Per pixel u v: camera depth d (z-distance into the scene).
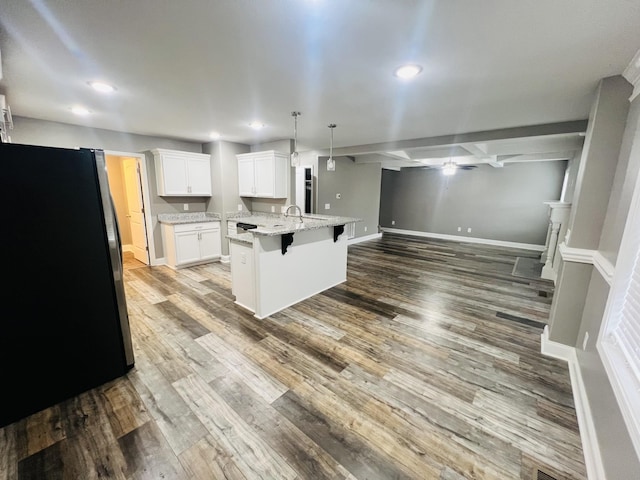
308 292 3.70
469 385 2.07
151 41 1.68
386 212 9.91
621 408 1.16
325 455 1.51
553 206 4.73
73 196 1.84
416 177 9.12
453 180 8.45
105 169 1.97
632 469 1.05
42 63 1.97
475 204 8.15
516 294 3.91
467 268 5.25
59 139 3.77
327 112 3.13
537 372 2.22
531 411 1.83
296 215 4.89
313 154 6.21
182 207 5.24
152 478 1.38
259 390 1.98
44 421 1.71
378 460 1.48
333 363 2.30
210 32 1.58
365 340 2.66
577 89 2.31
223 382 2.06
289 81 2.27
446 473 1.42
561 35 1.56
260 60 1.91
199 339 2.63
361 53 1.80
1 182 1.60
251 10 1.37
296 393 1.96
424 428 1.69
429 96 2.57
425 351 2.49
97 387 2.01
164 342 2.58
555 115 3.08
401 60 1.89
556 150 4.64
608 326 1.54
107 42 1.69
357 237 7.73
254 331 2.79
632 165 1.65
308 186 6.41
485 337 2.74
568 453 1.54
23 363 1.72
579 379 1.98
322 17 1.43
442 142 4.40
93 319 1.97
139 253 5.29
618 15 1.36
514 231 7.62
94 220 1.93
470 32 1.55
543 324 3.02
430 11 1.36
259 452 1.52
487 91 2.42
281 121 3.56
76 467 1.42
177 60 1.92
